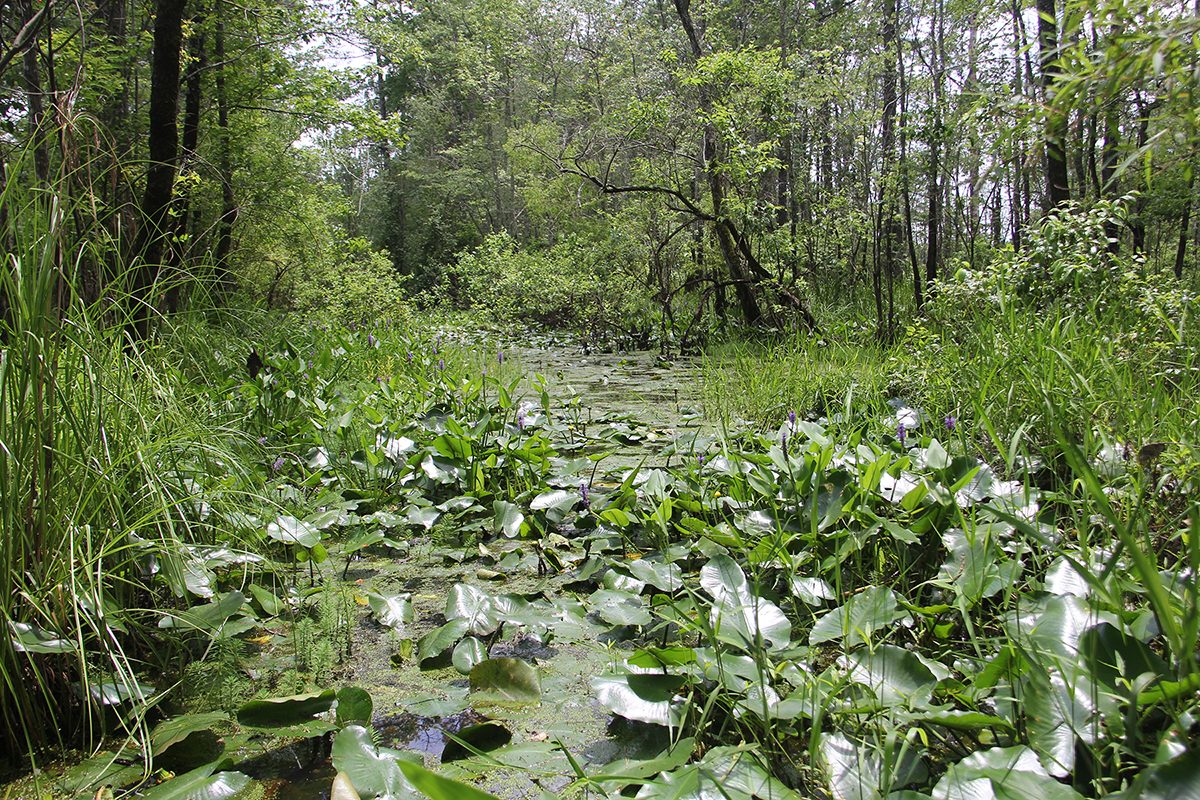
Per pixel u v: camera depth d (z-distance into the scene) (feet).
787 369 18.76
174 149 20.35
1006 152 7.55
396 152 96.68
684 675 5.81
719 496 9.89
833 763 4.80
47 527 6.18
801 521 8.43
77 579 6.12
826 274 37.04
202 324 15.58
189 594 7.42
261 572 8.40
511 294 49.80
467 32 86.48
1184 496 7.66
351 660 6.88
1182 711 4.48
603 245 43.01
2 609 5.35
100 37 24.68
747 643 5.96
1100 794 4.22
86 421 6.84
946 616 6.76
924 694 5.18
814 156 40.22
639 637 7.16
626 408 19.13
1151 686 4.67
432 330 36.58
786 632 6.17
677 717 5.48
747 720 5.34
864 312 31.42
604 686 5.69
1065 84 6.36
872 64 30.83
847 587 7.68
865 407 13.85
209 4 28.40
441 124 100.17
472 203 96.07
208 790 4.80
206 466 8.99
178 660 6.75
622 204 49.49
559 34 63.82
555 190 54.80
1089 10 5.93
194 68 30.37
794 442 11.51
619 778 4.54
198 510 8.28
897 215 28.04
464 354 29.48
